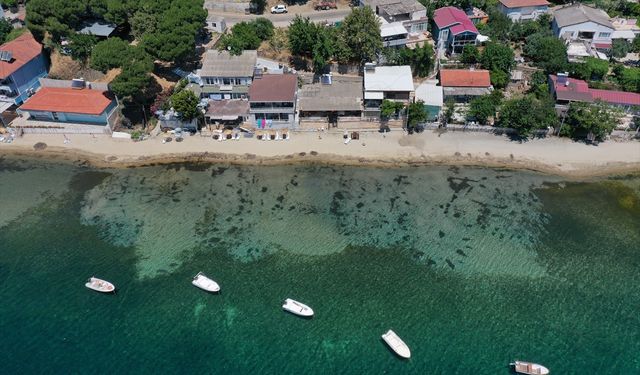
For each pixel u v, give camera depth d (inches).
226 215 3056.1
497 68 3996.1
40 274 2704.2
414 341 2401.6
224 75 3757.4
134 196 3193.9
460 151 3523.6
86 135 3698.3
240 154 3521.2
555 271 2728.8
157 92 3934.5
